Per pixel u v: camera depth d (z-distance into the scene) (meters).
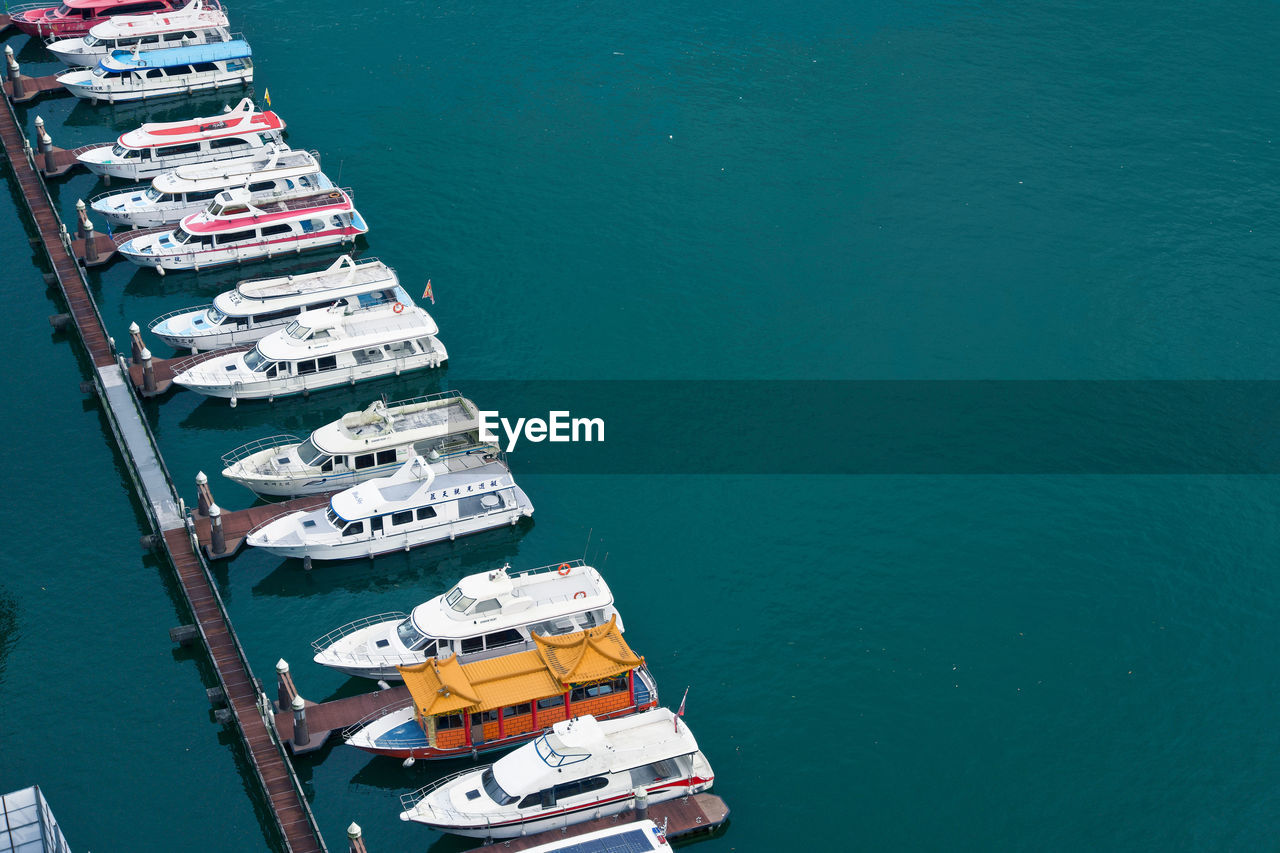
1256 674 78.06
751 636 79.31
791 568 83.81
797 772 71.69
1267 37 138.62
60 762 71.56
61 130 124.06
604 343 101.56
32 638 78.50
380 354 97.62
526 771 66.38
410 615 76.75
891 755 72.81
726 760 72.19
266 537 82.50
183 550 82.38
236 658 75.69
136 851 67.50
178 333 97.81
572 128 123.69
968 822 69.75
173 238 107.25
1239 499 89.31
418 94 127.81
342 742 71.94
